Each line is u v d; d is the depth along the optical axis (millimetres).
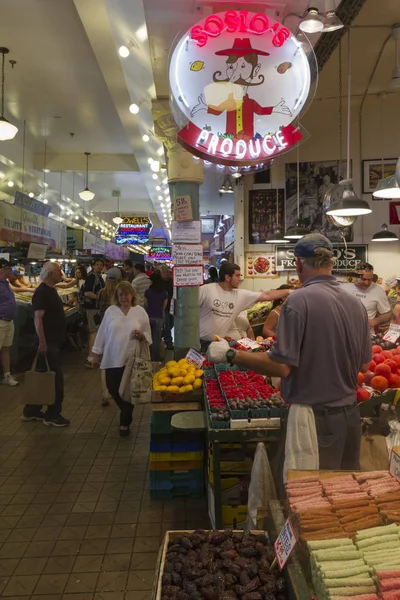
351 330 2332
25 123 10281
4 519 3320
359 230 8828
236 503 2967
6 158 10289
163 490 3609
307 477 1967
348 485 1878
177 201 4754
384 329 5785
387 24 5508
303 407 2289
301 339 2270
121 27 4516
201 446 3619
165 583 1797
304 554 1608
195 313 4816
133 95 6281
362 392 3012
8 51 7004
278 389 3322
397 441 2951
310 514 1669
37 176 12992
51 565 2807
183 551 1979
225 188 10453
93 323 8133
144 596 2531
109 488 3783
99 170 12883
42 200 13719
